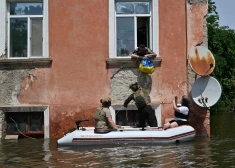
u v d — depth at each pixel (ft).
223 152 33.94
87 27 46.91
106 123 40.27
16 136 45.85
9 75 46.88
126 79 46.37
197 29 46.26
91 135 38.47
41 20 47.60
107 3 46.83
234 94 149.28
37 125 46.91
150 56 45.75
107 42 46.75
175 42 46.42
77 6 47.06
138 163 29.27
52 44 46.96
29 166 29.17
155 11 46.55
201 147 36.86
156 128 40.52
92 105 46.42
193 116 45.68
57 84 46.68
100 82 46.55
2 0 46.93
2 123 46.19
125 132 38.83
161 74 46.24
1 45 46.96
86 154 33.50
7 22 47.47
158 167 27.91
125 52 47.26
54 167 28.48
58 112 46.44
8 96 46.78
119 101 46.21
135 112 46.14
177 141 39.55
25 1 47.47
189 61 44.86
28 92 46.78
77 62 46.78
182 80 46.21
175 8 46.60
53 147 38.17
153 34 46.47
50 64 46.78
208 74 44.80
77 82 46.65
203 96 45.06
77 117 46.37
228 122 75.77
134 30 47.24
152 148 36.24
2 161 31.40
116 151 34.71
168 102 46.03
